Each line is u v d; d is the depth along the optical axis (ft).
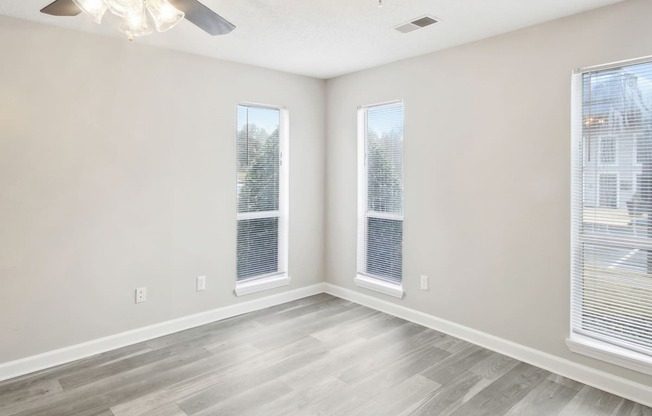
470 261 10.86
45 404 7.95
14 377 9.01
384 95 12.90
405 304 12.63
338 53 11.59
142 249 10.93
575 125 8.93
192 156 11.73
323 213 15.33
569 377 9.03
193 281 11.94
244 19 9.00
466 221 10.90
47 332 9.52
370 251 13.96
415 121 12.01
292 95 14.06
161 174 11.16
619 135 8.36
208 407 7.84
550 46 9.11
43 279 9.44
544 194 9.36
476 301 10.78
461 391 8.46
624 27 8.06
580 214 8.99
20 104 9.01
